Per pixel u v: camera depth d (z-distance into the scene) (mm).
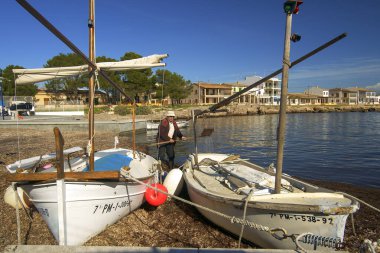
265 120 48344
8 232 5508
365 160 15531
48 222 4895
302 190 5629
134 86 48938
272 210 4484
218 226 5992
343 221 4270
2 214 6391
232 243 5449
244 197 4980
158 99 60344
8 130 23234
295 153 17766
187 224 6305
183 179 8000
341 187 10180
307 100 105625
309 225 4316
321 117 60844
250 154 17562
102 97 51812
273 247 4762
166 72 55500
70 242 4762
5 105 36938
